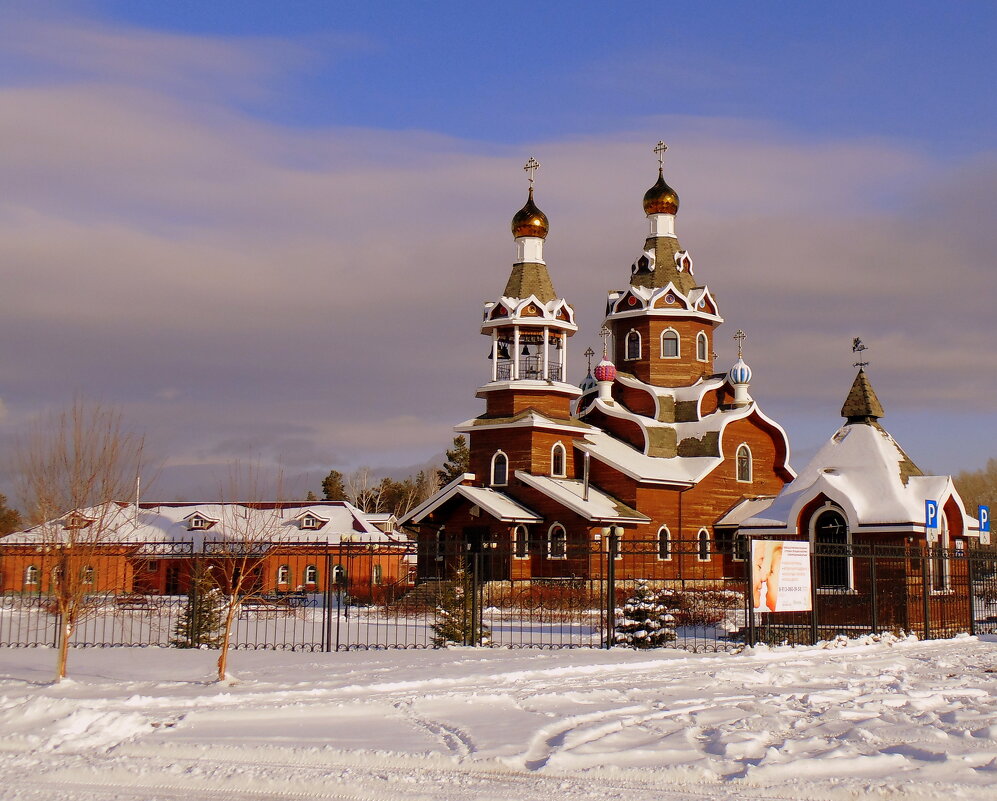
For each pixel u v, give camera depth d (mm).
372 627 32625
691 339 59625
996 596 35469
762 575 24812
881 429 34312
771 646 24328
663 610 26594
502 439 52188
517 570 48562
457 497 50500
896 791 11055
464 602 26375
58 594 19250
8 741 13531
